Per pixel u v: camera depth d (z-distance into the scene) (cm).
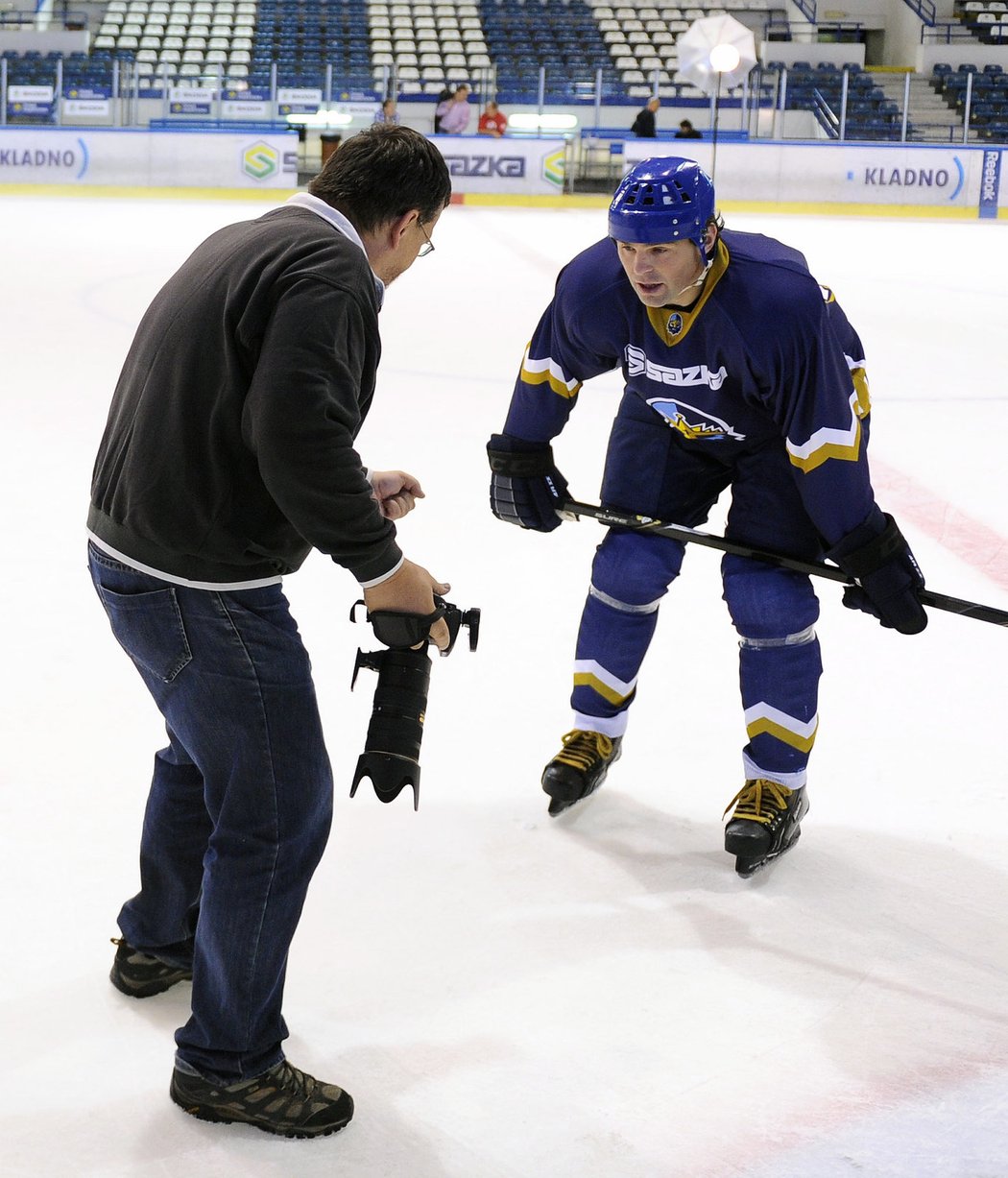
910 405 718
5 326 872
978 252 1495
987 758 316
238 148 1911
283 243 173
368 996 224
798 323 233
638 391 261
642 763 311
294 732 187
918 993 228
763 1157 188
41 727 318
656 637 385
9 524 469
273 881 187
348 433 169
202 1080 191
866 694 351
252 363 171
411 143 185
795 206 1941
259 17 2355
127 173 1902
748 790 269
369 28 2348
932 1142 191
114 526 184
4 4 2331
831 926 247
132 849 265
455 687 347
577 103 2108
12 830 270
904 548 249
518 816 285
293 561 188
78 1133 191
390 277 193
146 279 1109
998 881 264
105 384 714
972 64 2372
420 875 261
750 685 266
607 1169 185
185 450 174
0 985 222
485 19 2391
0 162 1884
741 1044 213
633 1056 210
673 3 2475
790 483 261
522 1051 211
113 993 222
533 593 417
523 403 272
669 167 228
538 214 1833
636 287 234
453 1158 188
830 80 2180
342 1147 189
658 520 272
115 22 2327
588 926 245
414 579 181
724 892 258
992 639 389
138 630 185
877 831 282
